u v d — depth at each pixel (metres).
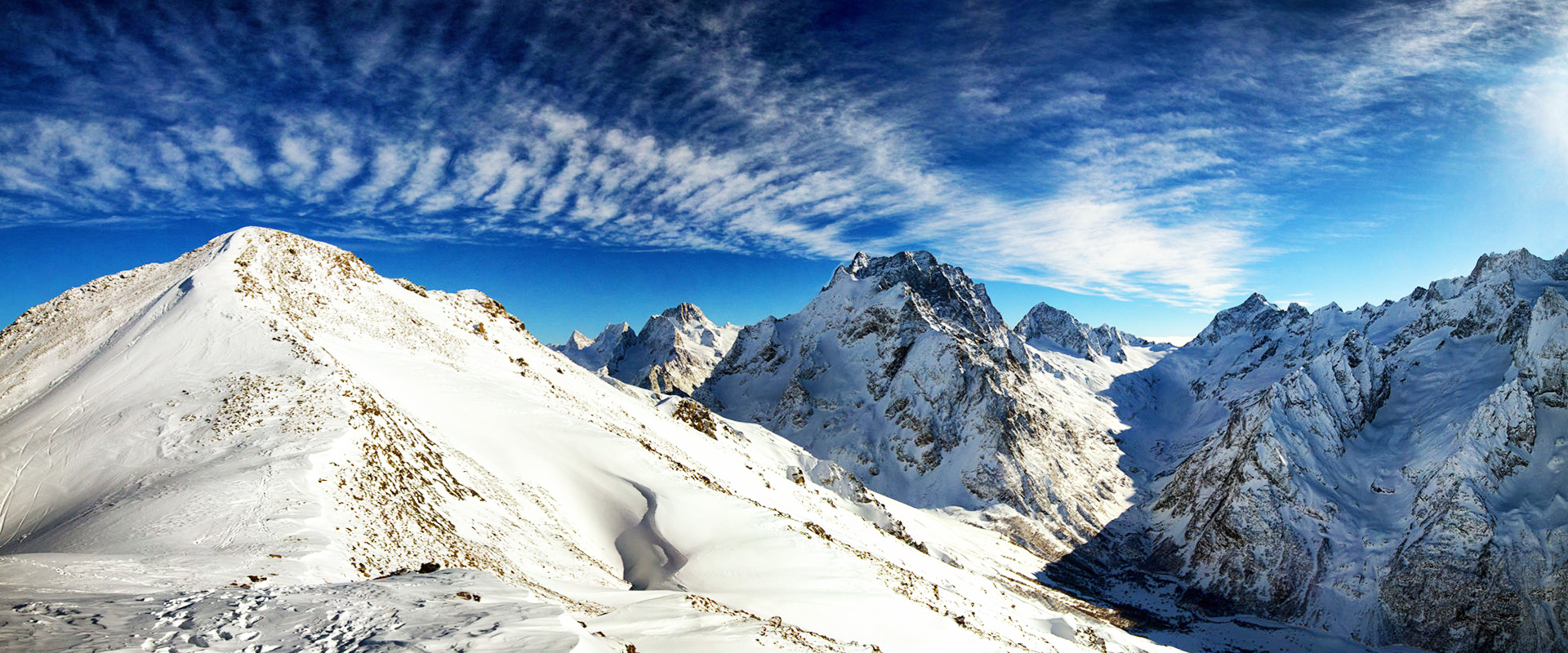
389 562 24.27
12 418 41.88
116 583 16.72
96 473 32.69
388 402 45.66
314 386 39.91
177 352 44.75
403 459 36.69
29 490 32.25
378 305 73.44
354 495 28.61
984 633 42.25
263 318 49.41
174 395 39.22
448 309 89.19
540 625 14.35
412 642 12.62
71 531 25.31
